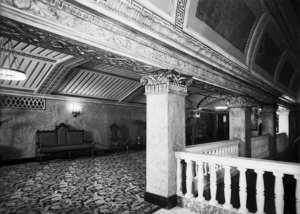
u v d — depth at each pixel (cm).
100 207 389
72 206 393
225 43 502
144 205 402
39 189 490
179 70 421
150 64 371
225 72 566
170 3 328
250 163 327
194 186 462
